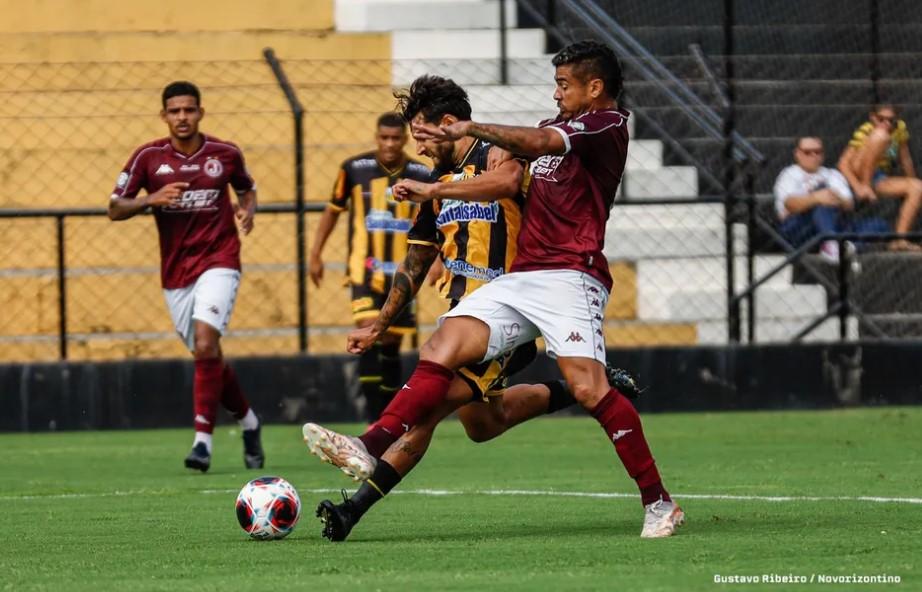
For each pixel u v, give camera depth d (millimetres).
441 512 21922
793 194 47531
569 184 18453
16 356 45219
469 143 19172
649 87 51125
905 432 36406
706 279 48719
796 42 53969
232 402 30594
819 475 27188
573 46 18703
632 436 18359
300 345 41812
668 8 55250
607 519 20781
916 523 19578
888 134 48188
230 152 31266
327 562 16484
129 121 48812
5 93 44156
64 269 41281
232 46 50281
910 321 46469
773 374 42906
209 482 27859
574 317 18344
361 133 48812
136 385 40875
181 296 31156
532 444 35406
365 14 52062
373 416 36219
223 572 15867
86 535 19719
